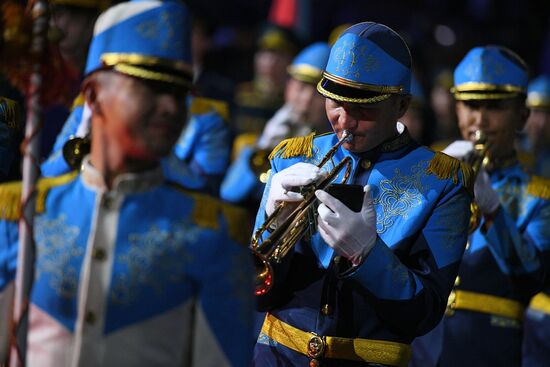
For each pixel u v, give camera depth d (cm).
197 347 1023
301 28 3769
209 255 1026
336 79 1303
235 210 1057
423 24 4144
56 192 1042
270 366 1351
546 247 1681
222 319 1025
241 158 2539
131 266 1010
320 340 1312
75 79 1219
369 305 1305
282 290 1354
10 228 1038
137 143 1002
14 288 1034
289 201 1284
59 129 1800
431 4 4178
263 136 2628
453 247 1312
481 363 1683
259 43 3303
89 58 1024
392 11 4103
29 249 1005
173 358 1022
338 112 1315
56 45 1066
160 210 1028
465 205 1339
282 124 2611
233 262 1038
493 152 1723
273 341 1354
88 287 1009
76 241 1020
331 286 1320
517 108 1719
